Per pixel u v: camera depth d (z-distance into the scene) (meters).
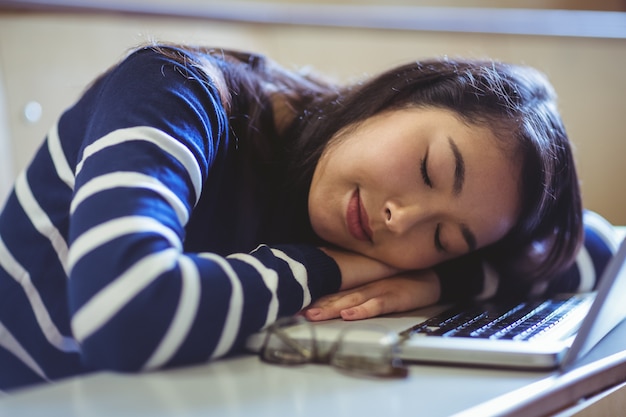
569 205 1.13
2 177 1.65
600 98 1.92
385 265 1.00
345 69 2.20
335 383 0.64
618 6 1.96
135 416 0.54
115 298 0.64
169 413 0.55
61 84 1.76
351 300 0.90
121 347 0.64
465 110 0.97
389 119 0.99
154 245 0.68
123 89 0.84
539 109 1.07
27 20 1.70
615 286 0.79
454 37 2.07
